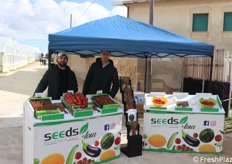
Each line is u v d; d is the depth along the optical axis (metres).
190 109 4.29
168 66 10.35
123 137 5.27
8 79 18.06
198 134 4.35
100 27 4.77
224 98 7.43
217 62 7.86
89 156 3.72
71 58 19.05
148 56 7.21
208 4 10.68
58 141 3.35
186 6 11.00
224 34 10.58
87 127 3.63
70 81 4.31
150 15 8.27
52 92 4.20
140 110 6.82
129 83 4.50
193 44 4.80
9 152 4.29
